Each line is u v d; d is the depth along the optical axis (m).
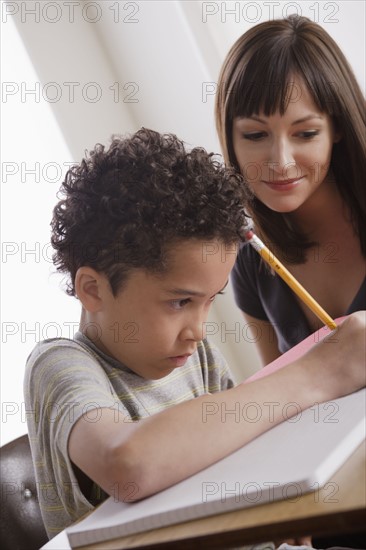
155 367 0.97
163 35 2.35
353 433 0.70
